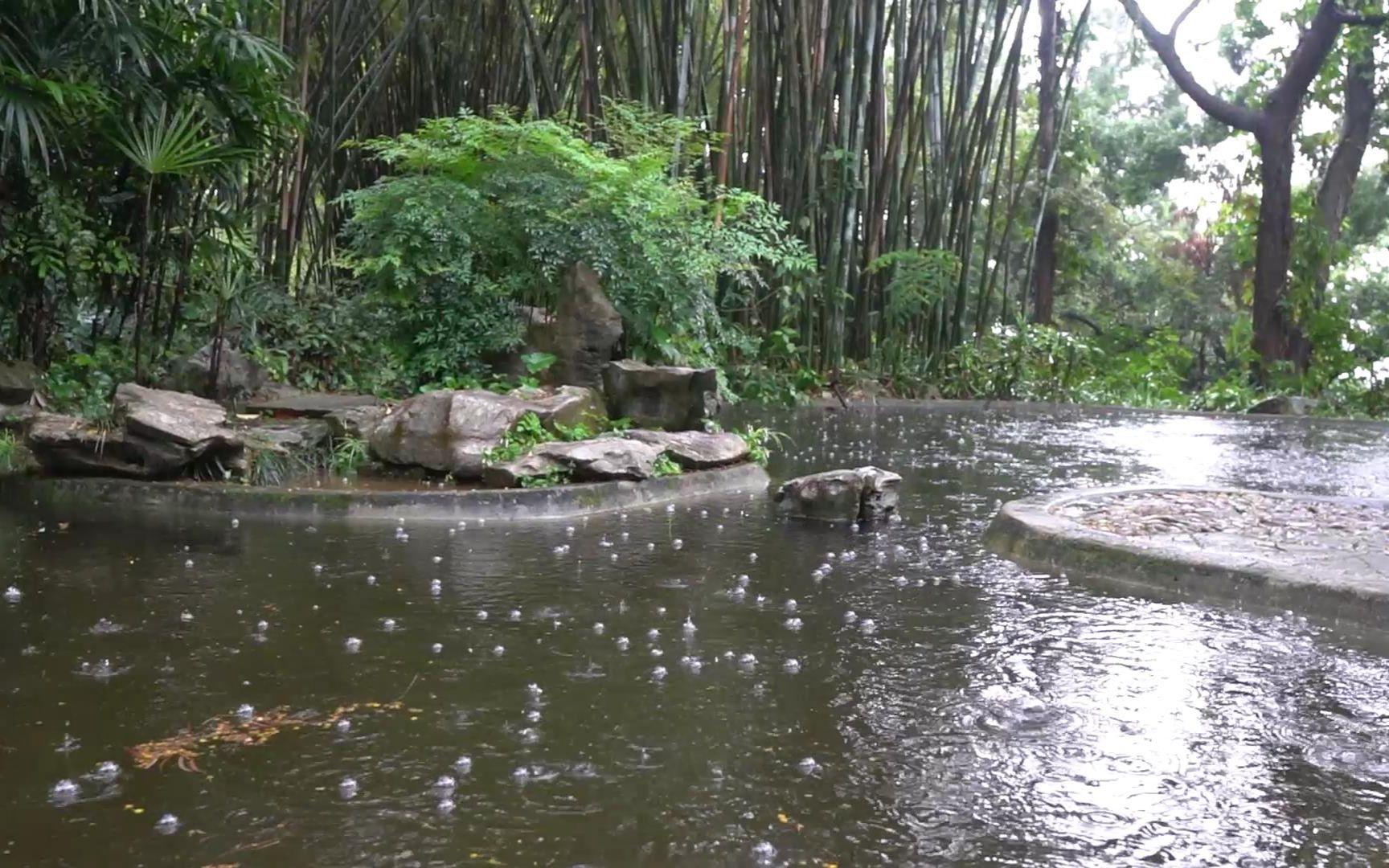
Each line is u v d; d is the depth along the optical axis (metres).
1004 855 2.07
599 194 8.34
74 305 7.88
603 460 6.08
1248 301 24.25
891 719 2.77
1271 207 20.45
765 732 2.67
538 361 7.78
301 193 10.92
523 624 3.55
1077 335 17.83
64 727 2.61
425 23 12.84
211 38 7.45
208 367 7.50
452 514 5.46
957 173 14.84
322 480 6.11
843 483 5.58
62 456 5.79
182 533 4.88
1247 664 3.28
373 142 8.84
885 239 14.57
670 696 2.91
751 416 10.86
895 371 14.19
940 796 2.33
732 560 4.60
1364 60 21.19
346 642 3.31
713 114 14.62
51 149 7.16
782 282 12.94
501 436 6.16
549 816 2.20
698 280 8.88
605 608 3.78
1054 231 25.02
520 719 2.72
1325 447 10.09
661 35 12.20
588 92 11.47
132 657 3.14
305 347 8.76
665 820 2.19
